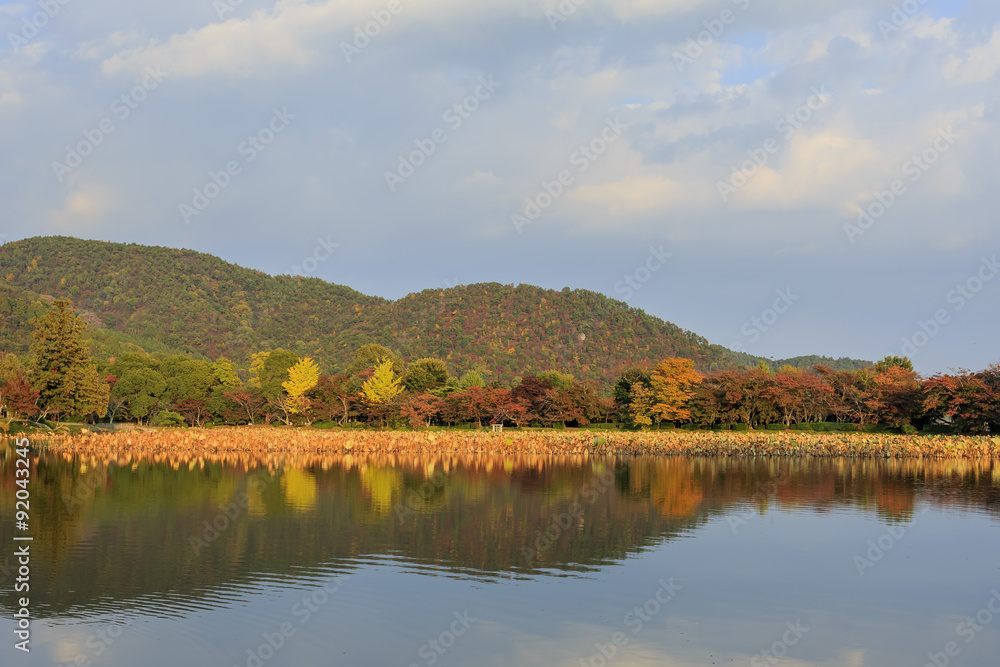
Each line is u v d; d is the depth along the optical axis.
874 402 116.62
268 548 38.84
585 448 98.62
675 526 45.47
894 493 59.91
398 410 129.00
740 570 35.31
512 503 53.75
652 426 130.00
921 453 93.00
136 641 25.72
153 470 72.62
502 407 129.12
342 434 100.12
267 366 147.38
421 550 38.75
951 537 42.59
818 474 74.25
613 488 62.25
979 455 91.81
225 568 34.81
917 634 27.41
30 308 199.12
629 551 39.00
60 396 103.06
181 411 133.75
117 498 54.50
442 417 133.25
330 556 37.34
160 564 35.47
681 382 124.69
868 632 27.52
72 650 24.89
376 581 33.00
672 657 25.05
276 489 59.81
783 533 43.56
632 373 134.75
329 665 23.91
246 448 93.69
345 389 136.38
